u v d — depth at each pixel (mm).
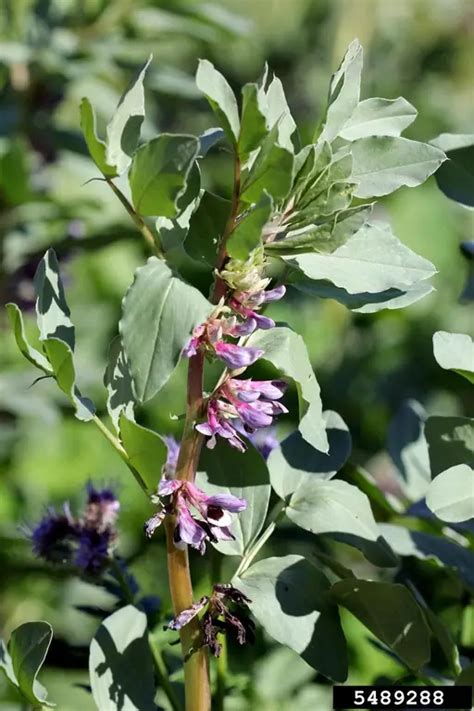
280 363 953
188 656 976
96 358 2201
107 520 1123
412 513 1136
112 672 994
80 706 1282
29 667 978
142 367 905
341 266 967
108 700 988
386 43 2896
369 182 982
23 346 949
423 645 1015
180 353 903
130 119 952
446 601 1169
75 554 1127
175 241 962
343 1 2809
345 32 2795
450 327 2369
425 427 1016
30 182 1721
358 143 983
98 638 997
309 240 951
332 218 951
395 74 2918
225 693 1128
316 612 1002
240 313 941
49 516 1134
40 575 1431
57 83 1812
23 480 2062
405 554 1090
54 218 1748
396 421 1195
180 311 908
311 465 1057
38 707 995
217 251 971
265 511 1025
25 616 1558
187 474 958
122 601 1137
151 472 941
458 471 974
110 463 2119
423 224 2543
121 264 2510
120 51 1823
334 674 992
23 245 1755
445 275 2498
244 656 1206
